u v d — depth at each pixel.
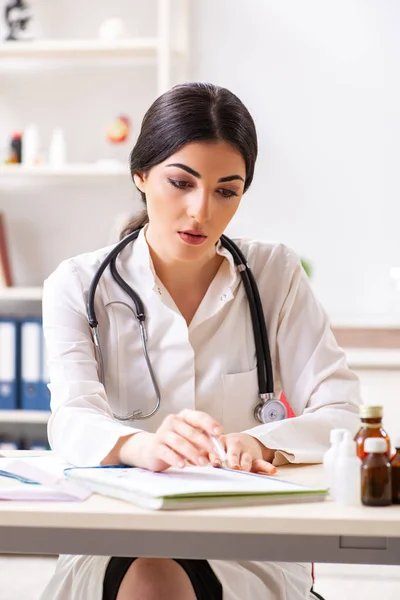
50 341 1.88
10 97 4.50
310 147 4.34
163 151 1.69
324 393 1.91
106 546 1.27
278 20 4.35
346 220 4.32
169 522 1.23
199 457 1.44
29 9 4.48
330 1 4.32
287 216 4.36
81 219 4.49
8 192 4.53
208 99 1.70
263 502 1.31
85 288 1.94
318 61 4.34
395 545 1.23
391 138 4.30
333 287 4.33
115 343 1.92
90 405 1.77
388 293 4.30
